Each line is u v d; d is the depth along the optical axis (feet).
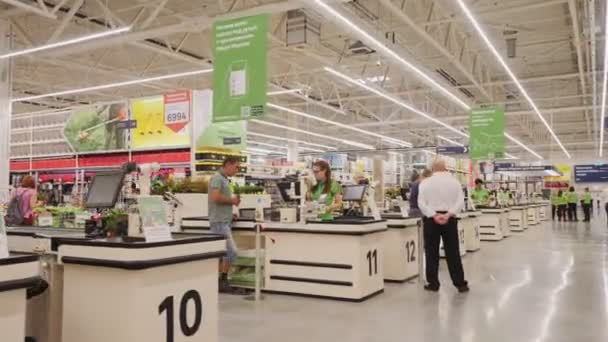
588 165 111.34
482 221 43.60
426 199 20.44
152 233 9.94
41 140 39.55
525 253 33.71
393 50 30.07
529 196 79.87
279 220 20.25
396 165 55.77
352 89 58.29
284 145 102.53
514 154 118.11
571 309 17.26
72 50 34.19
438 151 77.51
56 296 11.05
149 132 32.40
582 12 32.96
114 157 34.32
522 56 44.83
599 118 69.56
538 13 34.53
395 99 47.96
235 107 21.71
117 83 42.60
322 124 77.77
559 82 54.49
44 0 31.35
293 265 19.39
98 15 35.53
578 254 33.06
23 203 20.48
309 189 20.36
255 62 21.38
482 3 33.01
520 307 17.52
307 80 53.93
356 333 14.24
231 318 15.87
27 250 11.55
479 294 19.71
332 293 18.66
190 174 29.60
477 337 13.94
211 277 11.34
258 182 36.42
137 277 9.63
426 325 15.12
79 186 36.01
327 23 35.29
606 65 33.27
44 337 11.24
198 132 30.63
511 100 62.90
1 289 7.41
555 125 83.51
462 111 71.41
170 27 29.99
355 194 20.30
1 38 33.53
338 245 18.62
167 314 10.21
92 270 10.12
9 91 34.32
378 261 19.97
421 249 22.26
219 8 30.55
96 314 10.03
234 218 20.35
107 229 10.98
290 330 14.51
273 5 26.45
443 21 31.40
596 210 108.78
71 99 60.03
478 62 44.91
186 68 48.11
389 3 27.55
